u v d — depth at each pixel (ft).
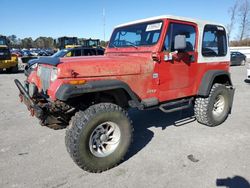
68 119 12.09
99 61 11.50
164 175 10.82
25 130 16.46
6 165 11.75
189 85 15.19
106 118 10.94
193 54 14.98
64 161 12.17
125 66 12.01
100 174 11.02
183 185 10.05
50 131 16.22
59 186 10.09
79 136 10.35
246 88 33.42
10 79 44.11
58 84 10.27
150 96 13.30
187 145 13.91
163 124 17.58
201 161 12.01
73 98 11.67
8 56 55.36
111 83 11.07
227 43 17.65
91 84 10.55
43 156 12.67
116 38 15.74
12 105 23.67
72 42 78.28
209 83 15.71
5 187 10.00
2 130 16.48
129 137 11.80
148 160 12.21
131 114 20.11
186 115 19.56
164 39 13.15
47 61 11.30
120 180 10.50
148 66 12.89
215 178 10.52
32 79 13.39
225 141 14.42
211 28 16.08
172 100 14.79
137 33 14.37
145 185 10.10
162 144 14.10
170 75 13.94
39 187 10.02
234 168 11.29
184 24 14.21
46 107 10.91
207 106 16.30
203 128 16.69
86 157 10.61
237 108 22.20
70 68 10.46
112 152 11.34
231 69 64.13
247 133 15.72
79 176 10.84
